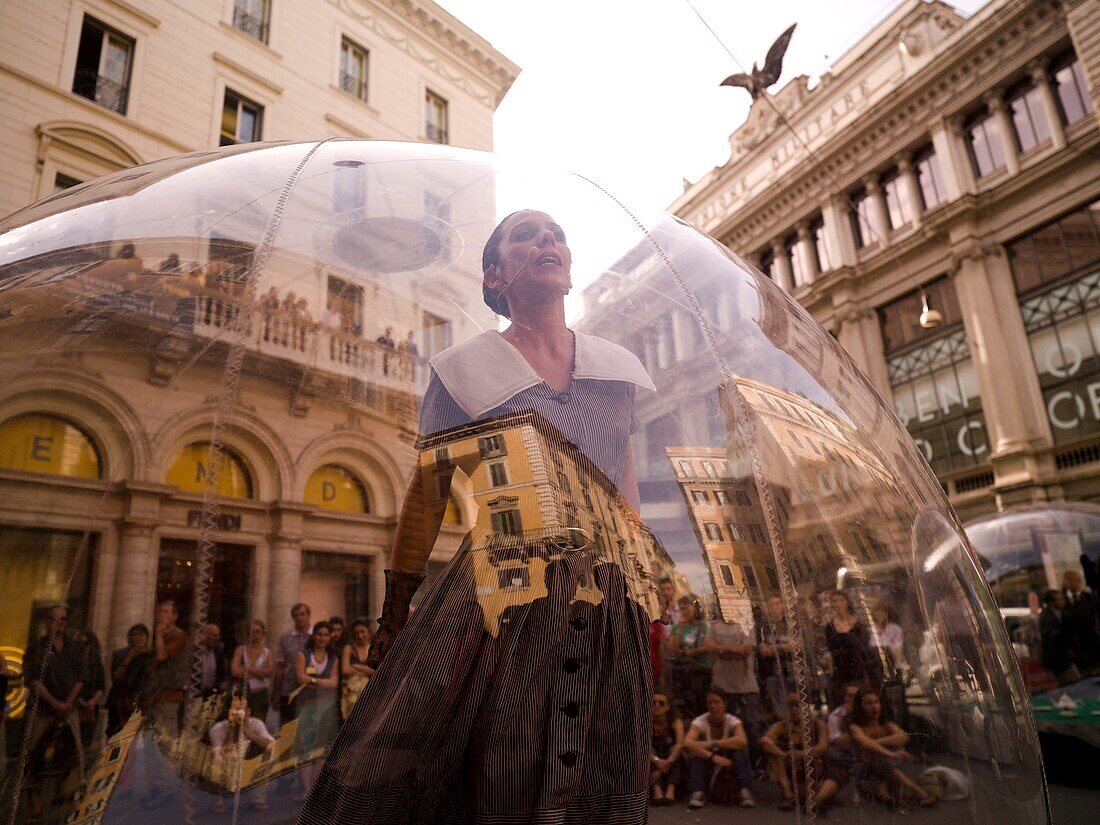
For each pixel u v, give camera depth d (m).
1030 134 19.30
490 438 1.54
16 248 1.82
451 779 1.33
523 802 1.28
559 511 1.49
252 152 2.21
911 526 1.87
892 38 22.66
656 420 1.69
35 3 11.82
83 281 1.66
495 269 1.78
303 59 15.89
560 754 1.31
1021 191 18.95
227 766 1.31
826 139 24.38
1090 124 17.92
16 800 1.25
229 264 1.74
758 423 1.77
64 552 1.36
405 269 1.82
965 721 1.65
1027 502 17.56
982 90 19.95
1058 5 18.39
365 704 1.36
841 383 2.11
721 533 1.61
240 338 1.63
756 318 2.00
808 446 1.80
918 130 21.28
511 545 1.46
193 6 14.09
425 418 1.60
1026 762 1.76
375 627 1.43
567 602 1.42
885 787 1.48
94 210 1.89
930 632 1.71
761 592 1.58
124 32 12.97
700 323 1.88
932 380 20.50
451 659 1.37
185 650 1.35
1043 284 18.55
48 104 11.73
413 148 2.24
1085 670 7.00
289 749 1.33
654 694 1.45
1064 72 18.70
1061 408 17.80
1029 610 8.36
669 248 2.06
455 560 1.46
